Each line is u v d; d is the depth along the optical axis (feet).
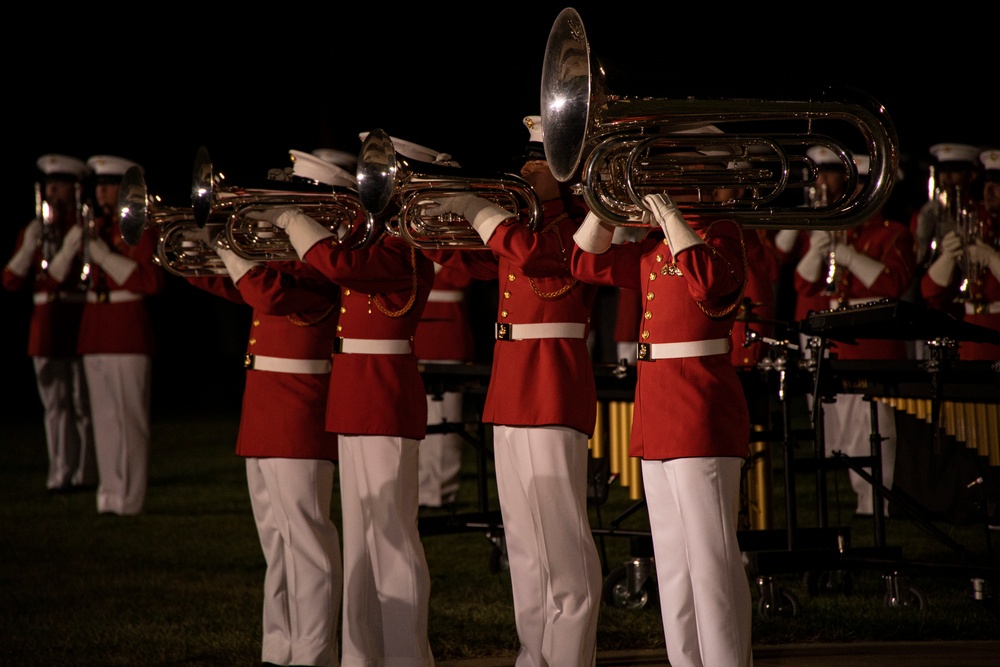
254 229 28.09
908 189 65.00
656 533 23.86
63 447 60.64
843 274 47.60
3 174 92.27
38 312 59.72
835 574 36.27
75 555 44.29
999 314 39.01
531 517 26.07
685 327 23.29
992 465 32.14
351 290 27.35
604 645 31.07
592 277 24.23
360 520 26.89
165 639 32.42
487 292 90.58
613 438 37.17
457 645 31.30
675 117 21.71
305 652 27.89
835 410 51.06
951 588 36.22
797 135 22.16
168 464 69.77
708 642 22.56
